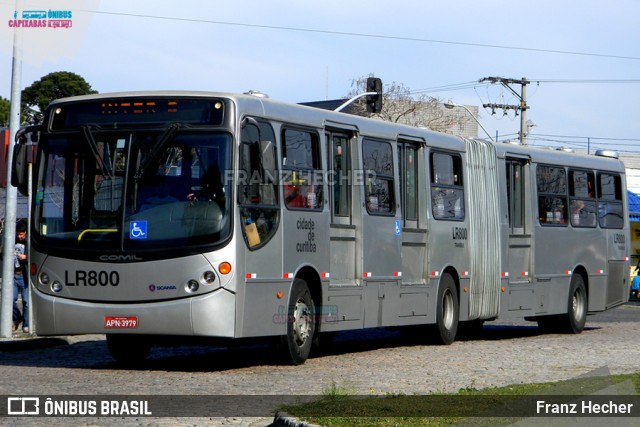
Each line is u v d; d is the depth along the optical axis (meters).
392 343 22.30
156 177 15.58
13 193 21.09
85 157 15.90
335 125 18.33
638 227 47.06
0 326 20.95
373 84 40.47
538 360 18.23
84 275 15.64
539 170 25.30
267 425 11.09
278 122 16.62
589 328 28.56
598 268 27.59
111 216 15.63
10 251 21.02
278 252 16.38
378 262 19.39
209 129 15.51
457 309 22.19
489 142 23.81
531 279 24.78
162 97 15.77
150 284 15.36
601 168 28.16
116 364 17.22
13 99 20.88
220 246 15.23
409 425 10.15
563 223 26.08
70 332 15.70
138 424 11.12
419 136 21.16
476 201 23.05
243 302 15.48
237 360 18.00
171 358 18.44
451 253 22.02
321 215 17.69
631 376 14.39
